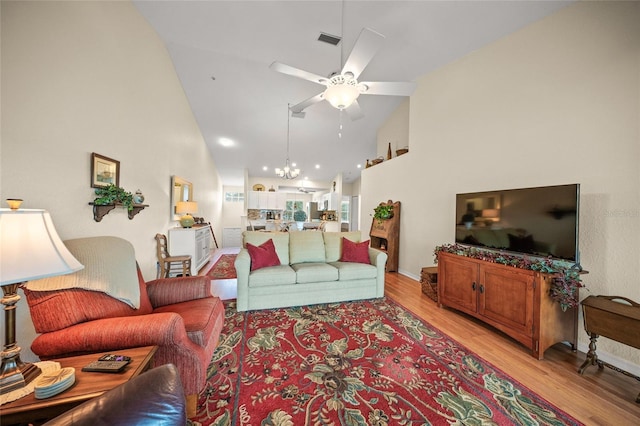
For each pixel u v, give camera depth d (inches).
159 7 108.0
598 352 75.0
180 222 171.5
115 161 92.7
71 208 72.2
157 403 26.8
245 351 77.8
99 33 84.0
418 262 158.7
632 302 66.9
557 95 88.2
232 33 120.4
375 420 52.5
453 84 131.5
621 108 72.9
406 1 91.5
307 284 113.9
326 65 139.6
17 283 36.5
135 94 108.9
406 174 169.9
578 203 73.9
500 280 86.9
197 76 167.0
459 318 103.3
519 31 100.7
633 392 61.5
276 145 267.0
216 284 152.7
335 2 94.2
